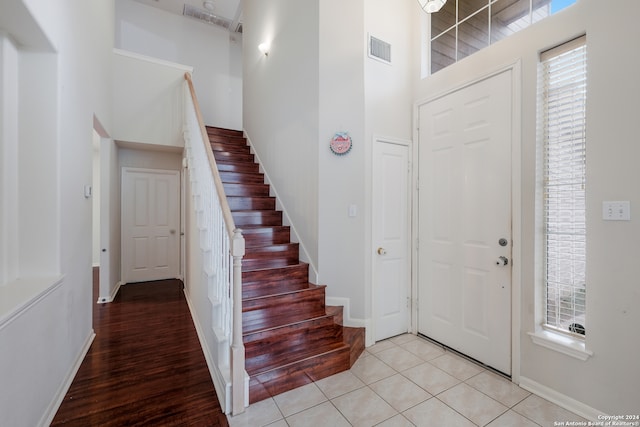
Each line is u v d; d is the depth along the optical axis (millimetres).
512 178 2254
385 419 1836
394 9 3039
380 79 2916
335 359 2326
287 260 3105
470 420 1833
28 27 1733
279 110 3832
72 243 2326
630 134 1684
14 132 1904
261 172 4348
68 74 2250
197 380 2213
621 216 1712
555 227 2104
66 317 2145
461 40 2766
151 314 3545
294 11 3496
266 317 2508
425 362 2508
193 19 6195
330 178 2943
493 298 2375
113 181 4273
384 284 2936
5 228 1823
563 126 2055
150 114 4477
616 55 1733
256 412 1884
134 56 4379
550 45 2053
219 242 2330
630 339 1687
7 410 1377
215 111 6438
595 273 1820
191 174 3719
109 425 1753
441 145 2807
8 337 1386
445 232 2766
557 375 1992
